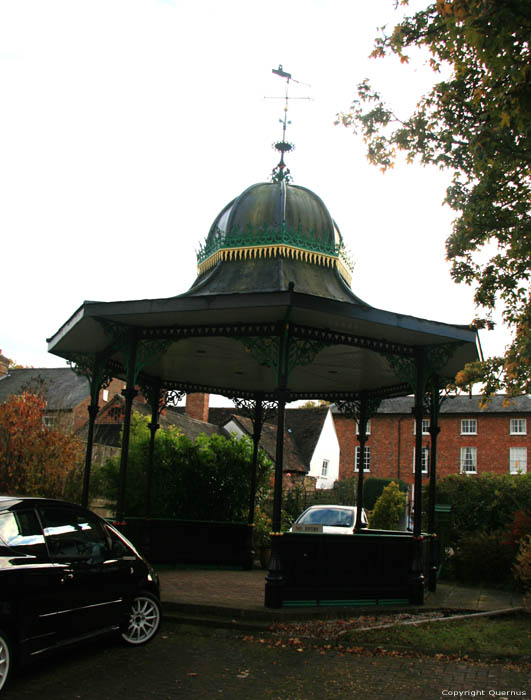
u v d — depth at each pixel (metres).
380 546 9.88
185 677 6.18
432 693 5.84
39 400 16.42
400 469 45.34
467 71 9.42
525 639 7.76
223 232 11.38
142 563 7.36
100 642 7.27
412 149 10.59
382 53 10.02
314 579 9.23
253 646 7.45
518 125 7.17
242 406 16.27
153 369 14.30
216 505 16.72
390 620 8.98
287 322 9.59
